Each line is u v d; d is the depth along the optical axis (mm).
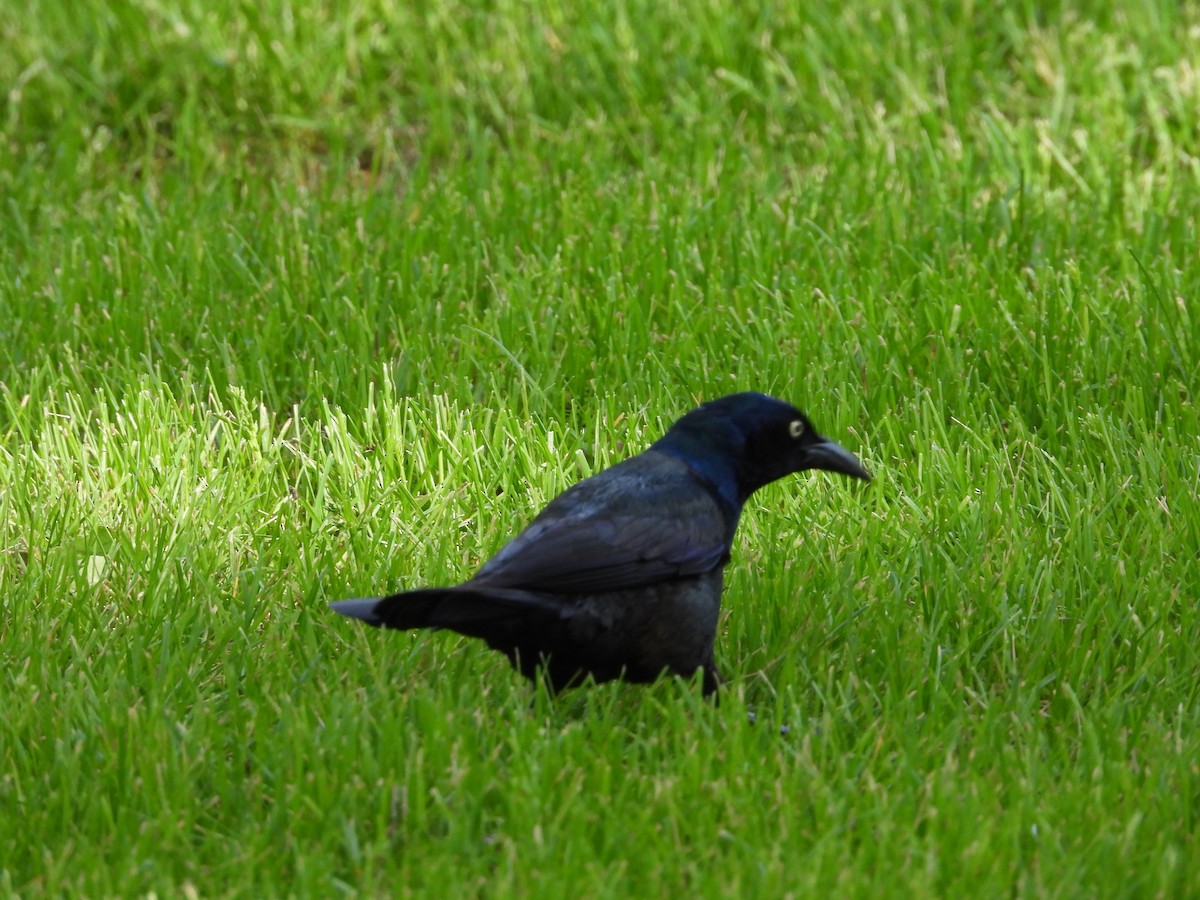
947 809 6746
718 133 15094
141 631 8266
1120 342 11172
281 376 11383
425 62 16656
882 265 12531
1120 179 13914
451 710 7508
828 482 9906
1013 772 7121
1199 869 6441
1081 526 9211
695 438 7930
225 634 8312
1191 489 9547
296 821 6793
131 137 15844
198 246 12898
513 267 12484
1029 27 16938
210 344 11648
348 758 7133
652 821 6777
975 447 10188
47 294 12445
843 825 6781
